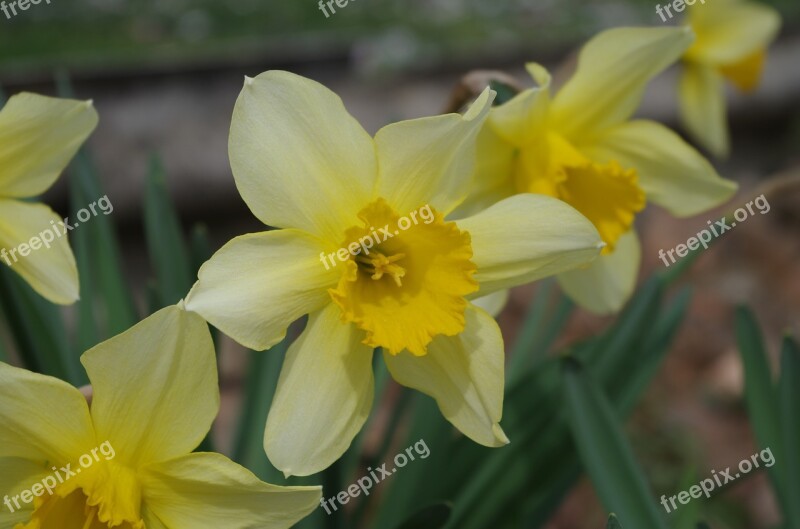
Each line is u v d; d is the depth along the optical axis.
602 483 0.31
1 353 0.36
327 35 0.96
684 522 0.36
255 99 0.27
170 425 0.26
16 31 0.90
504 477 0.35
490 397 0.28
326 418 0.27
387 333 0.28
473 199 0.33
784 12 1.01
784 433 0.33
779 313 0.71
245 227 0.79
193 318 0.26
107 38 0.91
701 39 0.44
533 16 1.07
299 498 0.26
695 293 0.73
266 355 0.38
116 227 0.75
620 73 0.33
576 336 0.65
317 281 0.27
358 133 0.28
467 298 0.29
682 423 0.60
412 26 1.01
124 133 0.76
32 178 0.30
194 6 0.99
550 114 0.33
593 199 0.33
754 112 0.97
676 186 0.34
